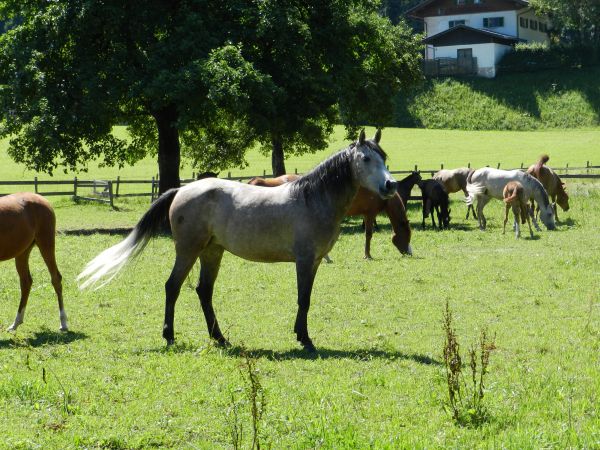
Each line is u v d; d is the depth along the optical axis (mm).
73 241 21109
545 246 19703
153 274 15336
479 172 24109
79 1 23391
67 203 33750
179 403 7172
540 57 71938
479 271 15648
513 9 76125
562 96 67125
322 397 7273
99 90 23281
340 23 26719
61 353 9172
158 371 8289
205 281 9977
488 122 65375
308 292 9414
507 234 22594
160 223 10016
